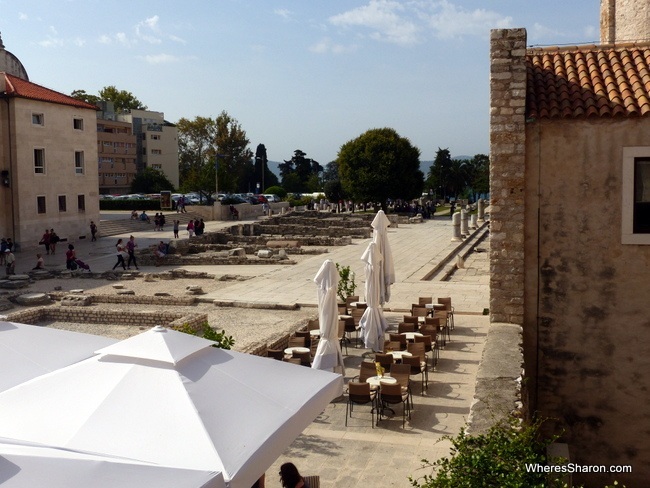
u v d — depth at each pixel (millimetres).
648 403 15164
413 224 73188
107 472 5441
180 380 7555
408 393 14906
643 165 14961
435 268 37250
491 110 15359
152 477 5453
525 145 15383
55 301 30203
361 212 95375
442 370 17641
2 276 37094
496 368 11625
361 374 15195
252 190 139625
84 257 46125
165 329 8555
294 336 19219
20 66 63750
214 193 92250
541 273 15555
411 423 13875
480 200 79125
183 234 61750
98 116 119312
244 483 6312
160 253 44125
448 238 55500
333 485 10984
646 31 24578
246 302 27984
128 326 25078
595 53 17266
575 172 15211
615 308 15227
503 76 15227
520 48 15117
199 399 7336
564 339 15531
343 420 14141
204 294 30719
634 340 15156
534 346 15680
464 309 25297
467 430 8906
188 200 94000
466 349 19719
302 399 8031
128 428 6824
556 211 15375
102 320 25750
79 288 33688
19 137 48844
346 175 88562
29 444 6566
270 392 8008
